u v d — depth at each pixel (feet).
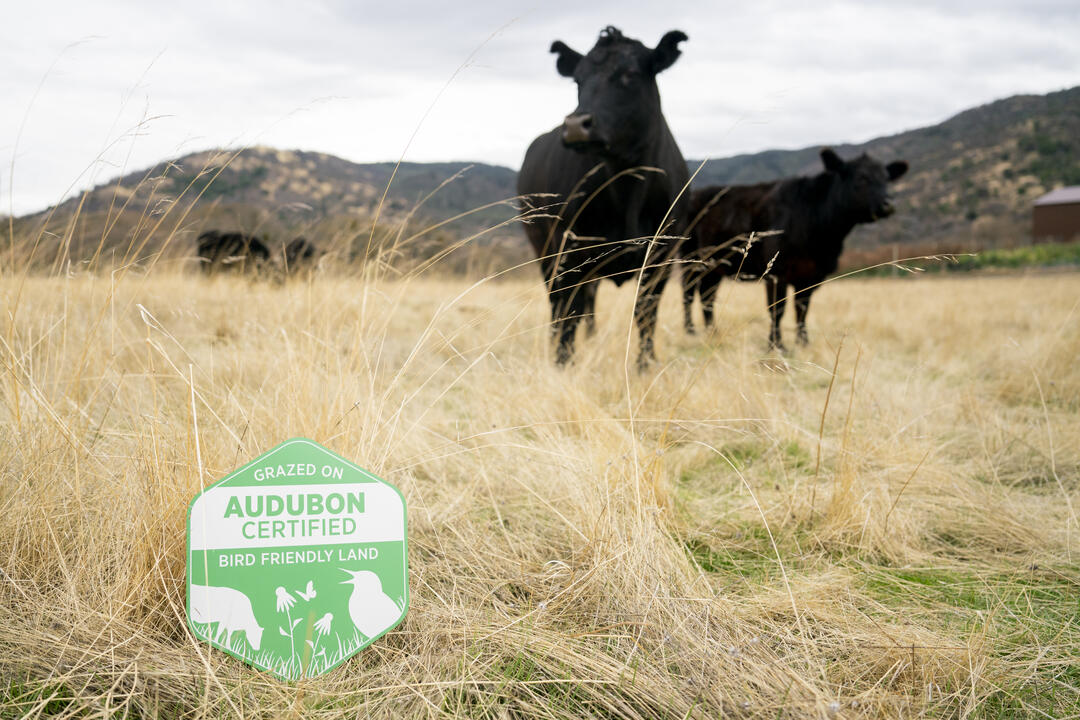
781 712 4.65
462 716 4.71
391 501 5.37
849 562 7.55
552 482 8.90
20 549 5.98
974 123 396.57
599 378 13.99
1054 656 5.61
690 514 8.64
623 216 17.15
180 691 4.76
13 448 6.84
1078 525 8.43
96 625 5.25
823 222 24.26
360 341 8.29
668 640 5.44
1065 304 33.01
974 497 9.09
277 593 5.12
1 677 4.68
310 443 5.25
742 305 30.76
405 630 5.73
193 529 5.05
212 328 15.55
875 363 18.85
